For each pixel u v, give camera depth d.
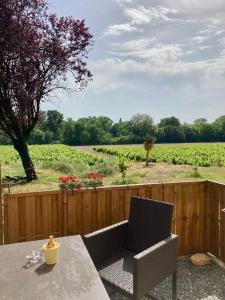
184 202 4.34
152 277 2.75
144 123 85.12
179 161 22.88
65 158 25.69
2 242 3.68
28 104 12.24
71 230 3.94
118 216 4.10
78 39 12.98
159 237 3.23
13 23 11.35
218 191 4.21
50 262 2.21
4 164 20.67
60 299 1.78
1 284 1.95
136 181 12.80
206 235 4.49
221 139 83.88
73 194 3.92
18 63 11.91
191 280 3.82
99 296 1.82
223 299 3.41
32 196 3.78
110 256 3.30
